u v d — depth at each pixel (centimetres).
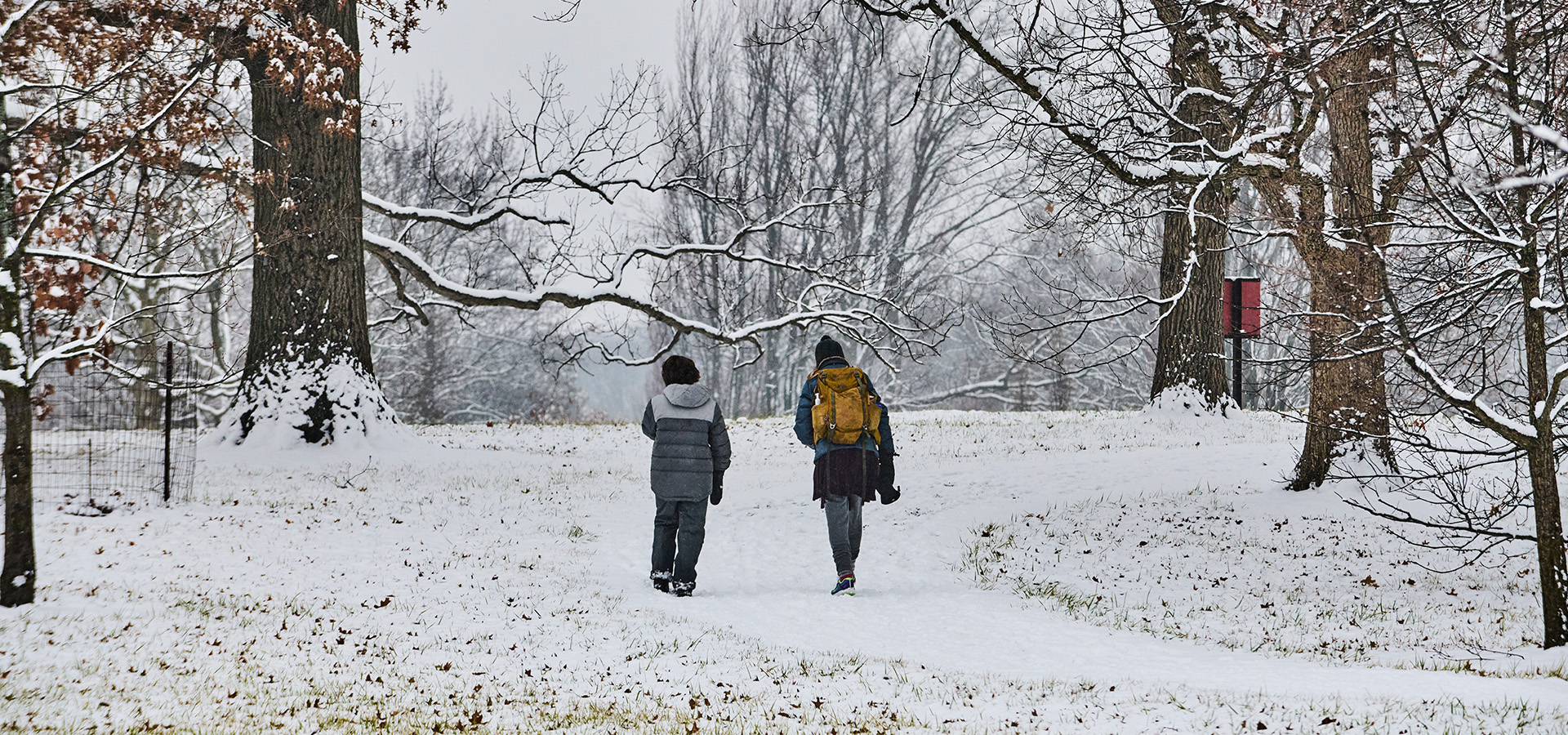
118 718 459
